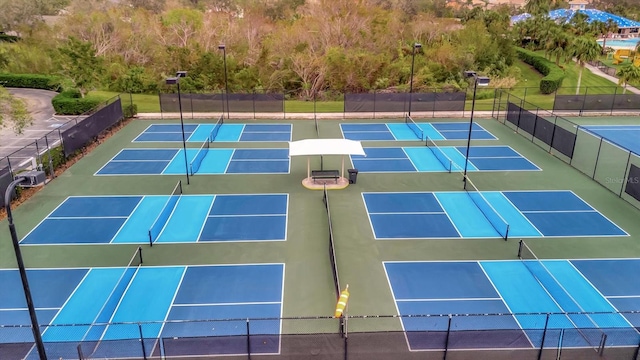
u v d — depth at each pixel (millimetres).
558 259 19297
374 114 43625
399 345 13586
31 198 25109
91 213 23438
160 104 42938
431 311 15984
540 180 27750
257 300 16578
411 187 26859
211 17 72188
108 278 17938
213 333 14875
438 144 35000
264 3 89188
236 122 41375
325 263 18984
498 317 15539
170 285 17438
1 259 19219
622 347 13758
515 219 22859
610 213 23422
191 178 28141
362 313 15852
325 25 66812
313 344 13617
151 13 79812
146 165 30266
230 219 22828
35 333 11984
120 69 58000
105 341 13578
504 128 39125
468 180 27594
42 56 61219
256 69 58031
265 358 13320
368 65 58625
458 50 63438
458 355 13414
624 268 18641
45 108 46312
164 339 13797
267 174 28891
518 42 85000
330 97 56500
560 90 58062
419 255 19594
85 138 33344
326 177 27016
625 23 107062
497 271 18391
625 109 44875
